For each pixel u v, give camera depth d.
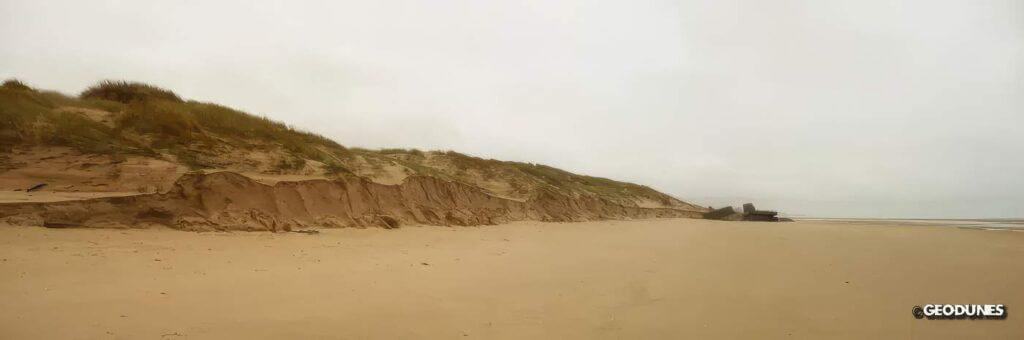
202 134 18.14
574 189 41.53
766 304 7.15
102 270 7.38
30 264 7.29
